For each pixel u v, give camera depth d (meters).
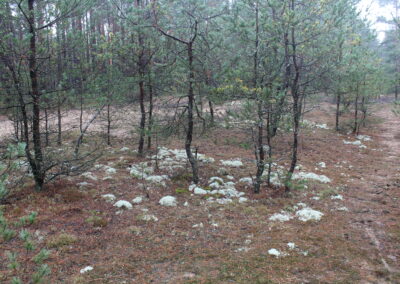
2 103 11.16
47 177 12.05
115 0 13.38
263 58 11.25
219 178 12.86
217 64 12.09
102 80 14.77
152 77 14.32
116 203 10.01
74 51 11.55
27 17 9.59
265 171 14.31
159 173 13.73
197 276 6.40
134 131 14.24
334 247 7.61
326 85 13.31
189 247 7.61
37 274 4.59
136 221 8.96
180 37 12.81
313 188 12.15
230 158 16.59
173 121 12.88
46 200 10.05
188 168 14.52
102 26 23.66
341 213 9.83
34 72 10.38
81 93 12.93
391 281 6.28
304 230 8.55
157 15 12.44
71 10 10.24
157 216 9.38
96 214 9.30
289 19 9.91
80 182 11.94
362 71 18.98
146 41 14.59
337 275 6.47
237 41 12.23
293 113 11.11
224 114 11.45
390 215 9.66
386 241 7.95
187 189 11.97
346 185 12.74
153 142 19.70
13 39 9.19
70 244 7.52
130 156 16.48
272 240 7.96
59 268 6.56
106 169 13.97
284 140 20.62
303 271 6.61
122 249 7.44
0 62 10.11
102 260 6.95
